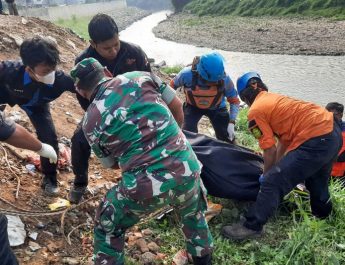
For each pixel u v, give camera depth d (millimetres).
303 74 15398
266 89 4027
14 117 5020
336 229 4008
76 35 11555
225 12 41125
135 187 2682
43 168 3930
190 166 2768
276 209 3838
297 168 3684
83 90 2906
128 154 2719
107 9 55406
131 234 3803
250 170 4172
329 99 11984
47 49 3156
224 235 3896
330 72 15492
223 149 4215
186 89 5098
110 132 2707
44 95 3527
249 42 24203
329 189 4465
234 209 4219
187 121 5250
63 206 3865
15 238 3355
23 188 3959
